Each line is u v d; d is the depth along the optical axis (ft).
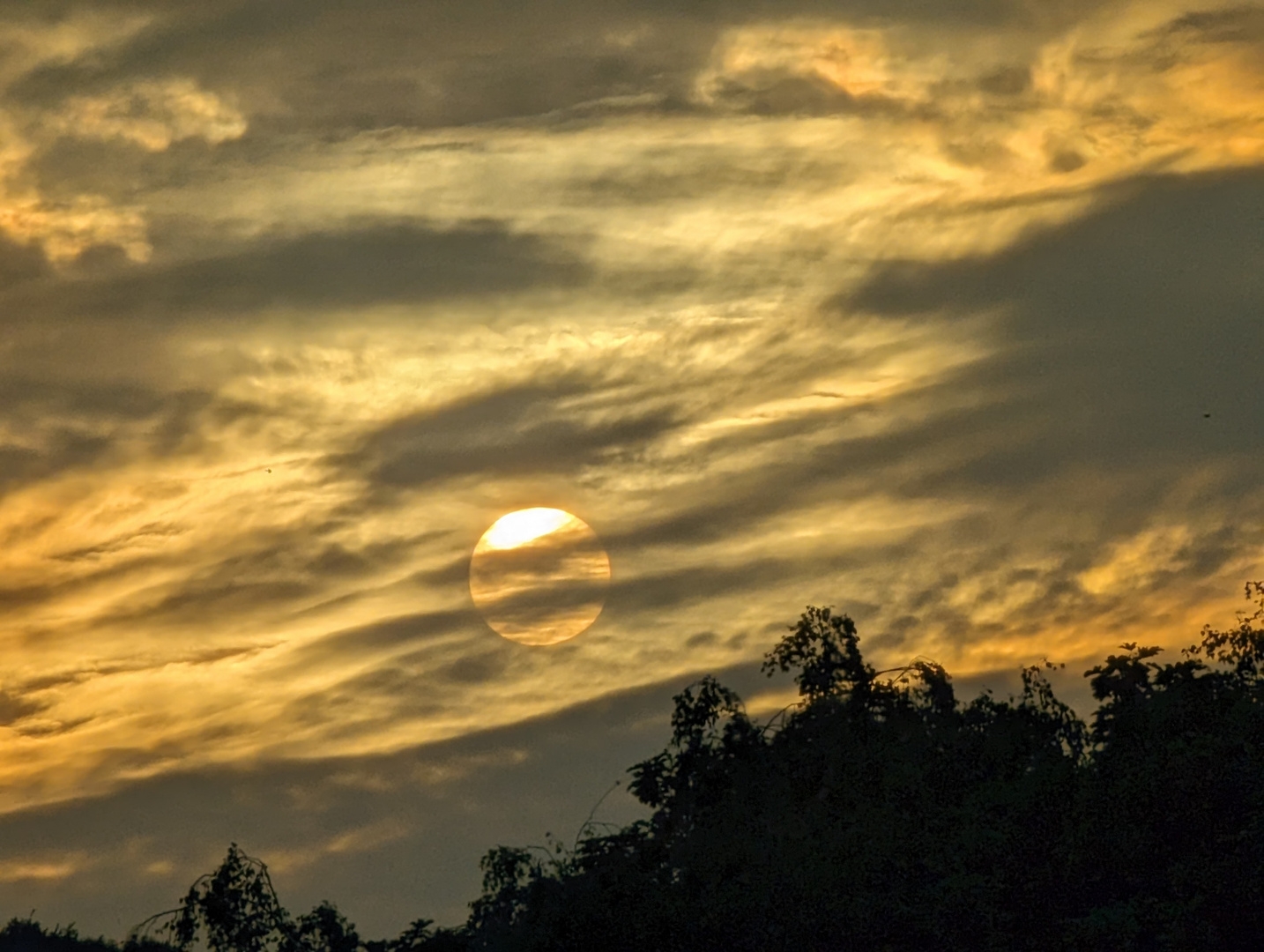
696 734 173.88
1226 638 160.35
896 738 169.78
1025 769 156.46
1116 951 127.44
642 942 142.72
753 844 148.05
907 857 141.49
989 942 132.36
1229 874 126.82
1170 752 137.59
